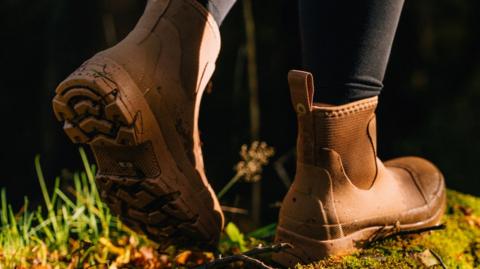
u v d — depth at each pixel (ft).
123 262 6.41
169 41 5.38
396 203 5.92
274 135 17.03
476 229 6.93
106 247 6.61
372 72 5.35
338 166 5.48
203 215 5.80
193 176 5.70
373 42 5.19
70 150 17.13
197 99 5.63
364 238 5.74
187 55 5.46
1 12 18.31
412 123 18.92
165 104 5.34
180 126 5.52
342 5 5.08
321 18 5.17
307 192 5.56
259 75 17.10
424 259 5.76
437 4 18.97
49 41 17.38
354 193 5.59
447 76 19.44
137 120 5.10
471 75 19.54
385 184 5.88
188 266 6.35
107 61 5.08
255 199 13.16
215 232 6.01
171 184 5.48
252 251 5.17
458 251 6.35
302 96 5.20
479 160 16.70
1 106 18.33
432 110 18.80
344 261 5.47
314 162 5.49
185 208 5.63
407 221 6.02
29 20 18.47
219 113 17.12
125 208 5.76
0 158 17.83
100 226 7.37
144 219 5.75
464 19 19.21
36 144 18.07
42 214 8.07
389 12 5.16
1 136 18.08
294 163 16.63
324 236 5.52
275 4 16.94
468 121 17.95
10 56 18.47
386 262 5.57
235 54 17.33
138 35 5.35
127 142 5.14
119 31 17.47
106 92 4.92
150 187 5.41
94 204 7.81
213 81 17.26
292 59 16.96
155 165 5.40
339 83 5.27
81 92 4.96
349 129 5.42
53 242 6.72
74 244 6.68
